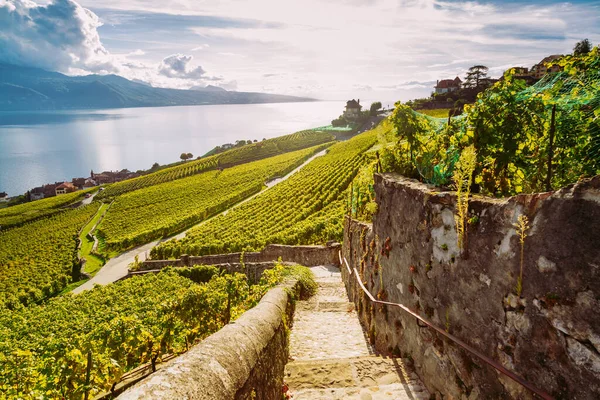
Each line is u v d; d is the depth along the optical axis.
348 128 154.12
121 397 1.69
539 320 2.48
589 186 2.11
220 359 2.44
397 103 5.75
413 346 4.67
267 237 30.80
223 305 8.72
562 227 2.27
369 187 9.34
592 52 3.29
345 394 4.21
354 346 6.53
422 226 4.30
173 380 1.95
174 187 82.62
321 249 19.11
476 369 3.27
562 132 3.56
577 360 2.18
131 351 7.21
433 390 4.09
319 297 10.77
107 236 52.88
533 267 2.52
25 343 14.64
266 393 3.28
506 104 3.82
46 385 5.70
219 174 92.31
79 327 14.57
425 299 4.27
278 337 4.21
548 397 2.38
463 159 3.42
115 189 100.94
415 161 5.60
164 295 17.05
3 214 85.88
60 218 75.62
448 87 104.19
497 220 2.93
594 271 2.06
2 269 46.19
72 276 40.34
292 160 88.62
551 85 3.60
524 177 3.74
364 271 7.58
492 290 3.01
